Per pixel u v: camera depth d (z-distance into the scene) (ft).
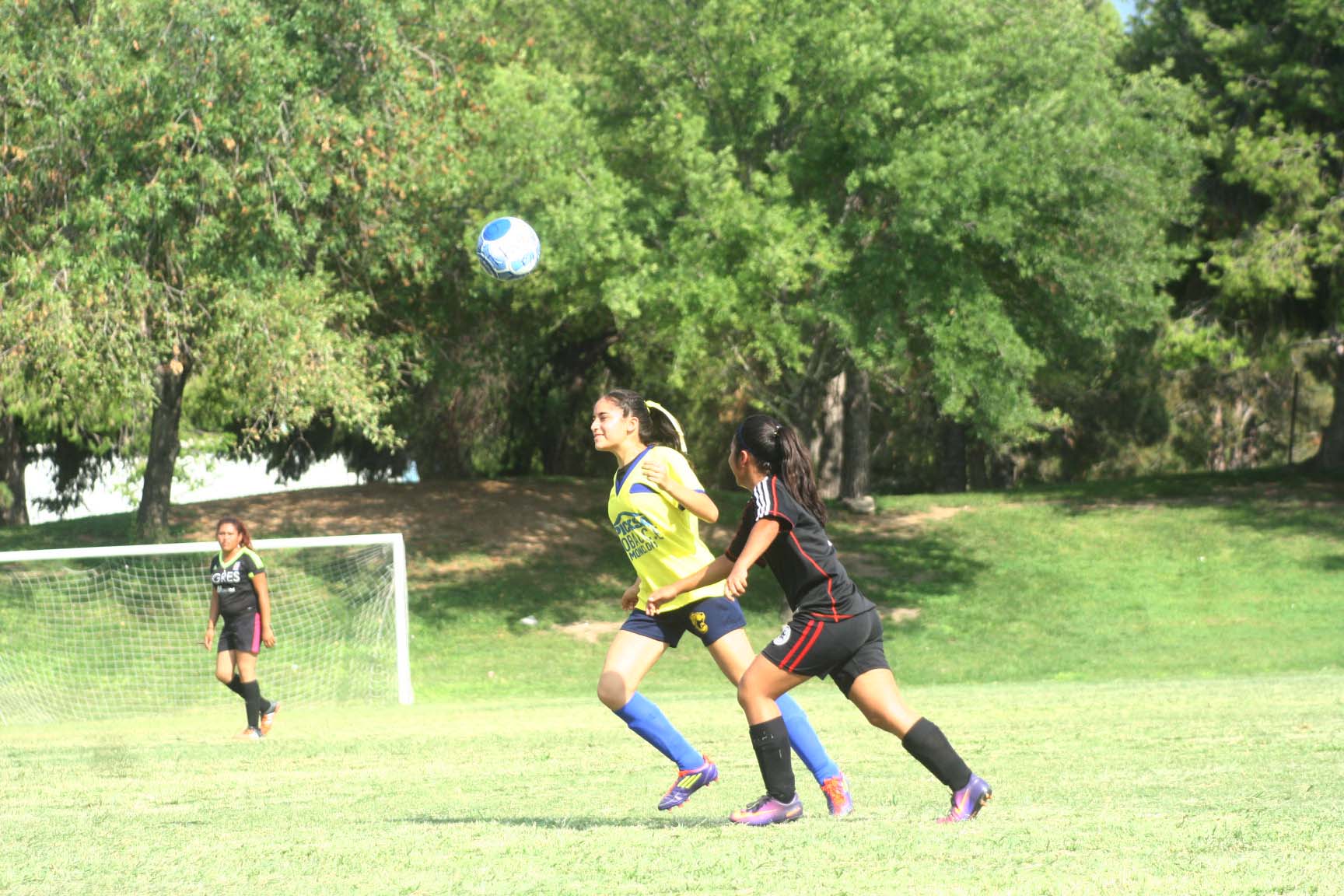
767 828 48.73
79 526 266.57
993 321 227.40
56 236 193.77
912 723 49.01
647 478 54.08
